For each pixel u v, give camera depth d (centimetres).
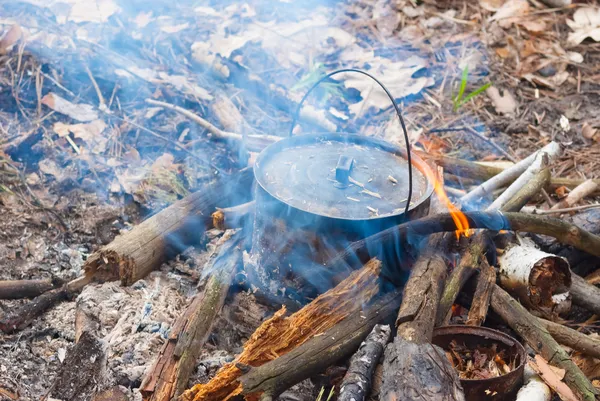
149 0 231
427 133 204
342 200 155
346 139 170
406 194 158
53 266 170
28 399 148
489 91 218
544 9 245
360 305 152
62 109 197
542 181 179
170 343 149
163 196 184
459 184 190
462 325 150
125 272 158
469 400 143
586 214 178
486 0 248
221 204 170
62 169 187
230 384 141
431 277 153
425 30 236
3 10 217
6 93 198
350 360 149
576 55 230
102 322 158
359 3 243
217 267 160
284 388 143
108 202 182
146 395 144
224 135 194
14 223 175
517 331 155
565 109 215
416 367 138
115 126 196
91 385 148
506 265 162
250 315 160
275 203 152
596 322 164
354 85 213
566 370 148
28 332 158
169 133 197
